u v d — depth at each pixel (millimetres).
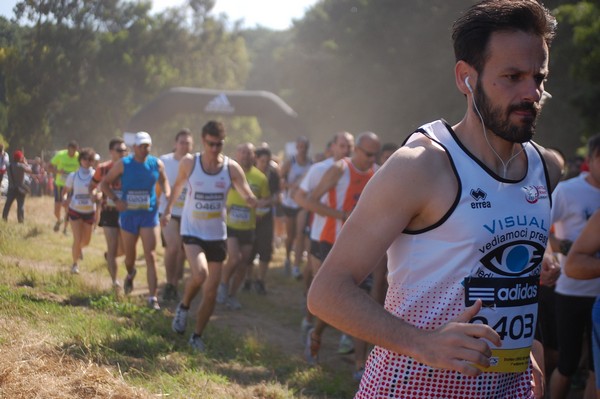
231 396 5430
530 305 2613
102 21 10711
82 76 10469
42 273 8289
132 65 15828
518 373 2645
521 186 2557
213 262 7539
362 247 2406
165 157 10500
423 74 42969
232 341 7703
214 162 7883
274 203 11609
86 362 5250
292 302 11289
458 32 2580
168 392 5117
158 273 11750
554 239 5973
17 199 9312
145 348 6332
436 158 2461
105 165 9719
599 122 19562
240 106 27359
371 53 46438
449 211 2443
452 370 2393
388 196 2404
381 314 2342
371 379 2627
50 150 9953
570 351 5879
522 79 2465
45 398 4355
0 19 8500
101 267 10672
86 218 9719
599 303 4656
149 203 9109
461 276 2477
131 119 24484
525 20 2475
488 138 2559
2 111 8742
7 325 5691
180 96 25969
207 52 46812
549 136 33688
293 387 6395
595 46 17078
